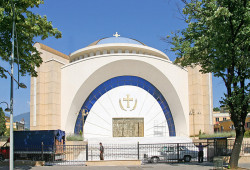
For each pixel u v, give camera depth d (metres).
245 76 14.48
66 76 33.00
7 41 14.80
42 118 31.09
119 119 35.22
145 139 29.92
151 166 15.63
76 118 34.44
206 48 14.97
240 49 14.38
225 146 18.12
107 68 33.75
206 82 33.91
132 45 34.88
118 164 16.72
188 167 14.91
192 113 33.31
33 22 14.52
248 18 12.95
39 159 20.16
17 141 20.94
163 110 36.09
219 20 13.02
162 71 34.00
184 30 16.95
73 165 16.83
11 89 12.20
